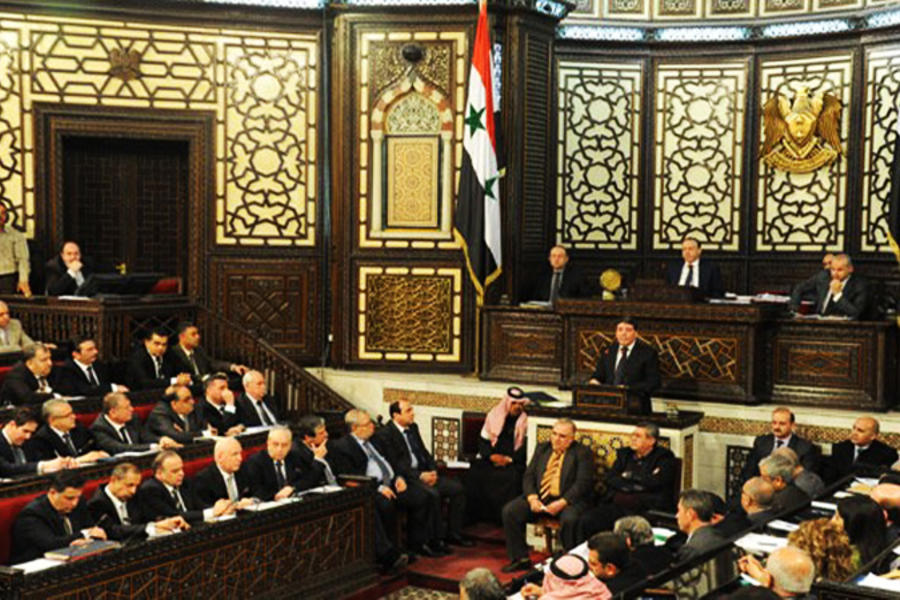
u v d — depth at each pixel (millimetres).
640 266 11594
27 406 7672
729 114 11266
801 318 8648
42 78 10047
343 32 10312
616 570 5309
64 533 6125
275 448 7281
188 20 10289
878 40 10398
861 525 5121
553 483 7957
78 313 8977
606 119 11500
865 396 8438
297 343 10664
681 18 11344
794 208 11023
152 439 7719
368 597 7383
